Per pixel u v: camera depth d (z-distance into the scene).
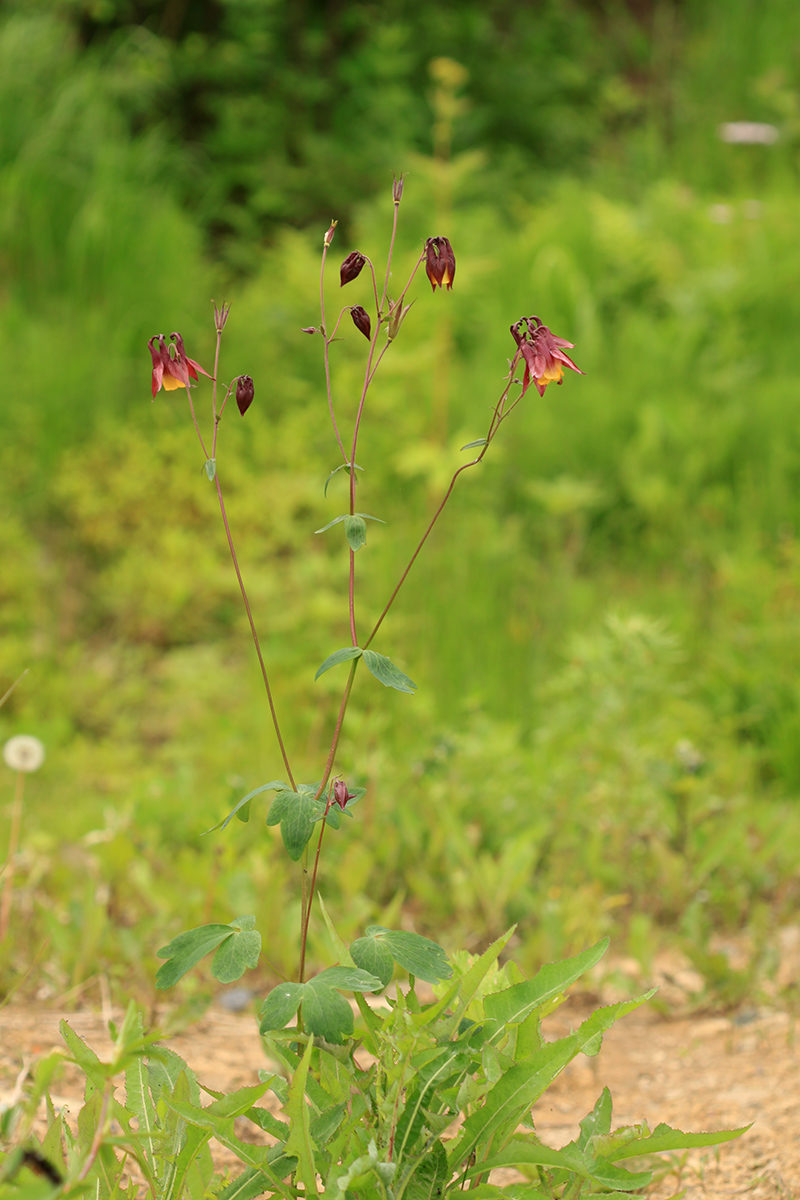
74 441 5.94
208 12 9.54
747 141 8.95
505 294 7.11
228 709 4.76
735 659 4.37
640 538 5.70
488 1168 1.34
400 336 6.46
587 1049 1.34
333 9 9.88
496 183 8.72
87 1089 1.45
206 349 6.79
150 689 5.11
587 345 6.62
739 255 7.17
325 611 4.70
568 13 10.65
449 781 3.32
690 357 6.48
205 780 4.07
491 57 9.71
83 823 3.71
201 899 2.77
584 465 5.88
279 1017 1.28
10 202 6.91
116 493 5.66
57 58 8.06
